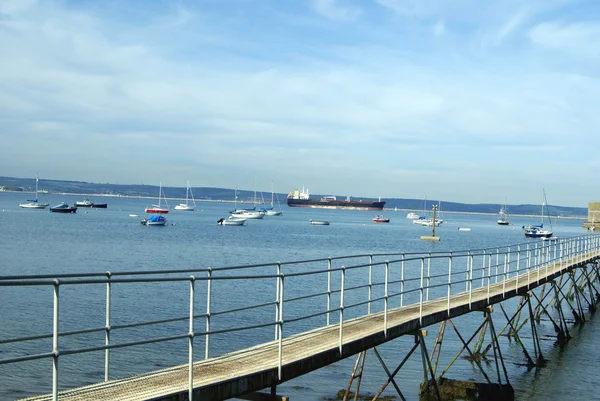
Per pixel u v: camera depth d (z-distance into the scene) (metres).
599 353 27.61
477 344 28.09
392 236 128.00
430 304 19.58
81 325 27.44
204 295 36.22
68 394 8.70
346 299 36.12
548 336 31.06
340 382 22.33
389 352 26.53
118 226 125.31
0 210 189.00
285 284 41.88
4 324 27.09
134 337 25.62
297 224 171.12
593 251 44.06
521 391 21.73
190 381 8.95
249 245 87.62
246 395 11.00
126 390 8.95
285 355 11.78
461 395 20.91
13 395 18.67
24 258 60.03
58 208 186.00
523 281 26.91
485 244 106.88
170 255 67.94
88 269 52.94
